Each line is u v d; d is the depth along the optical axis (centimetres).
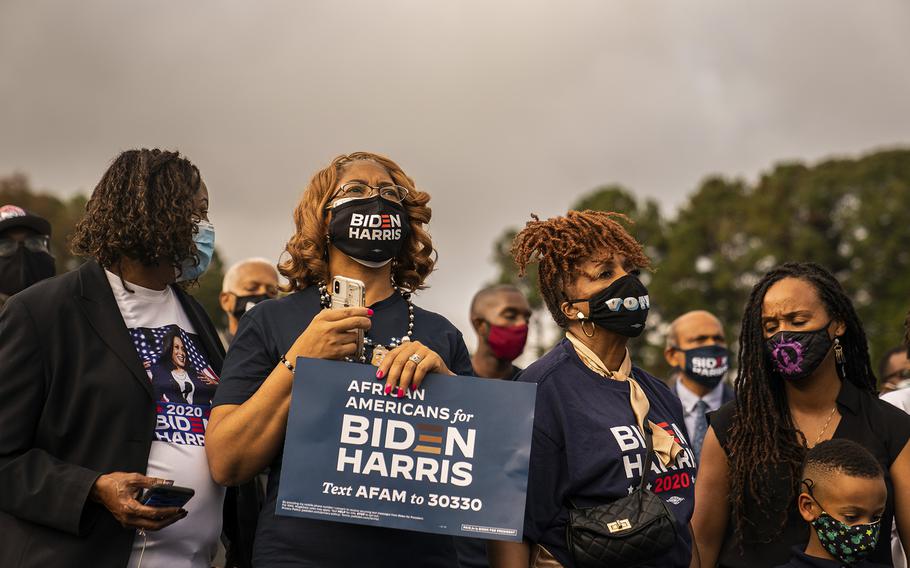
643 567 378
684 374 734
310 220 386
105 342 366
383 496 340
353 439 343
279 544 352
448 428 346
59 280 374
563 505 391
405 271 404
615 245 414
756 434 430
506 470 343
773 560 420
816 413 433
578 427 392
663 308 4703
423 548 362
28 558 344
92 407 358
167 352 384
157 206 378
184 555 370
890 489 412
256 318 377
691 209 5188
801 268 437
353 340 352
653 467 392
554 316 429
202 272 404
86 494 338
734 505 431
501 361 714
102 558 349
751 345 439
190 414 379
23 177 3869
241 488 413
